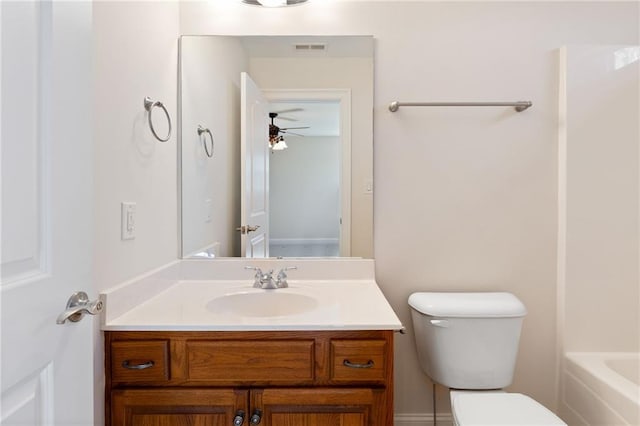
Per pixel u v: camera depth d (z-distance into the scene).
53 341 0.74
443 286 1.76
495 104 1.69
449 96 1.74
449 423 1.76
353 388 1.17
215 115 1.74
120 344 1.14
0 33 0.61
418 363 1.76
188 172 1.70
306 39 1.73
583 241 1.71
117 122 1.18
